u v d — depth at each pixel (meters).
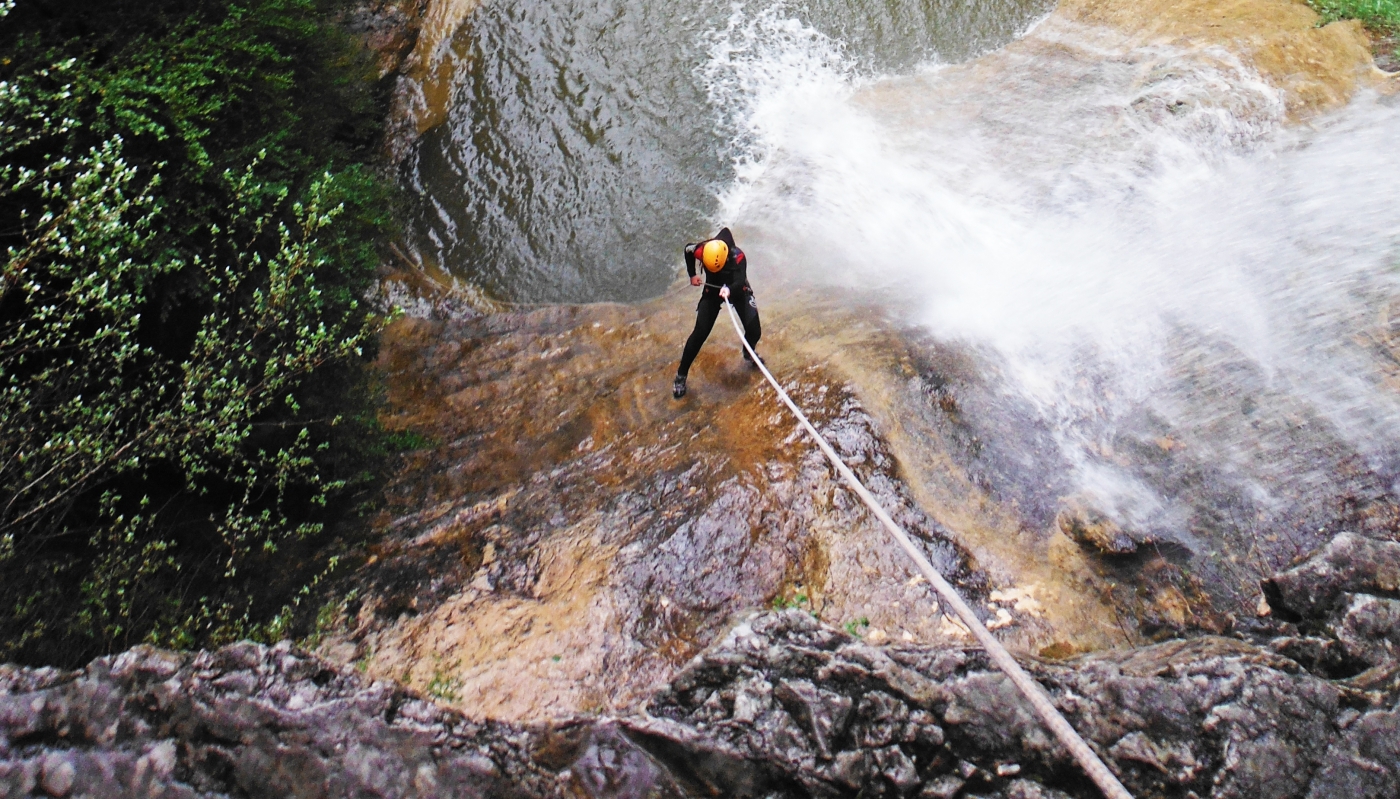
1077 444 5.31
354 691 3.15
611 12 9.71
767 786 3.13
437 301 7.56
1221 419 5.26
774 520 5.01
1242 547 4.70
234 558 5.46
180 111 5.64
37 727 2.97
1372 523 4.66
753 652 3.50
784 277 7.28
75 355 5.14
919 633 4.43
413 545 5.48
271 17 7.17
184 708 3.04
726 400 6.05
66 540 5.07
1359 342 5.45
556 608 4.82
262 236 6.36
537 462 5.97
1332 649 3.68
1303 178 6.80
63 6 5.89
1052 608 4.54
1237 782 3.09
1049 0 9.57
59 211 5.00
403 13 9.59
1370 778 3.11
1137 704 3.30
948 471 5.17
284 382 5.67
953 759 3.15
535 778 3.04
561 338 7.03
